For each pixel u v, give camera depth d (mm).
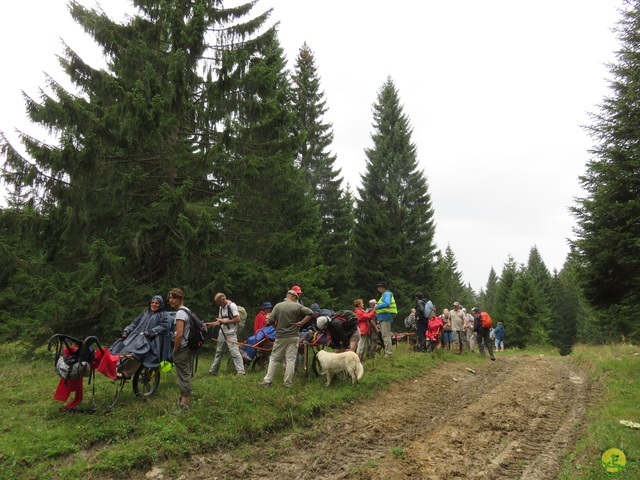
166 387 6754
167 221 10961
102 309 10328
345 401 6980
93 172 10023
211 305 11562
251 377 7680
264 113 12219
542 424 6441
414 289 28031
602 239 12367
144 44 11375
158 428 5039
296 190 14258
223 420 5520
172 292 5863
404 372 9359
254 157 11445
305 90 29547
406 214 29562
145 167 11859
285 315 7223
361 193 31156
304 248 13195
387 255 28953
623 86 14148
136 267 11906
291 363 7203
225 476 4434
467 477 4508
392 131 32469
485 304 72188
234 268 11984
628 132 13125
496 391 8727
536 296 41438
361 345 10164
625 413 6355
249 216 12922
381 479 4438
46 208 10430
